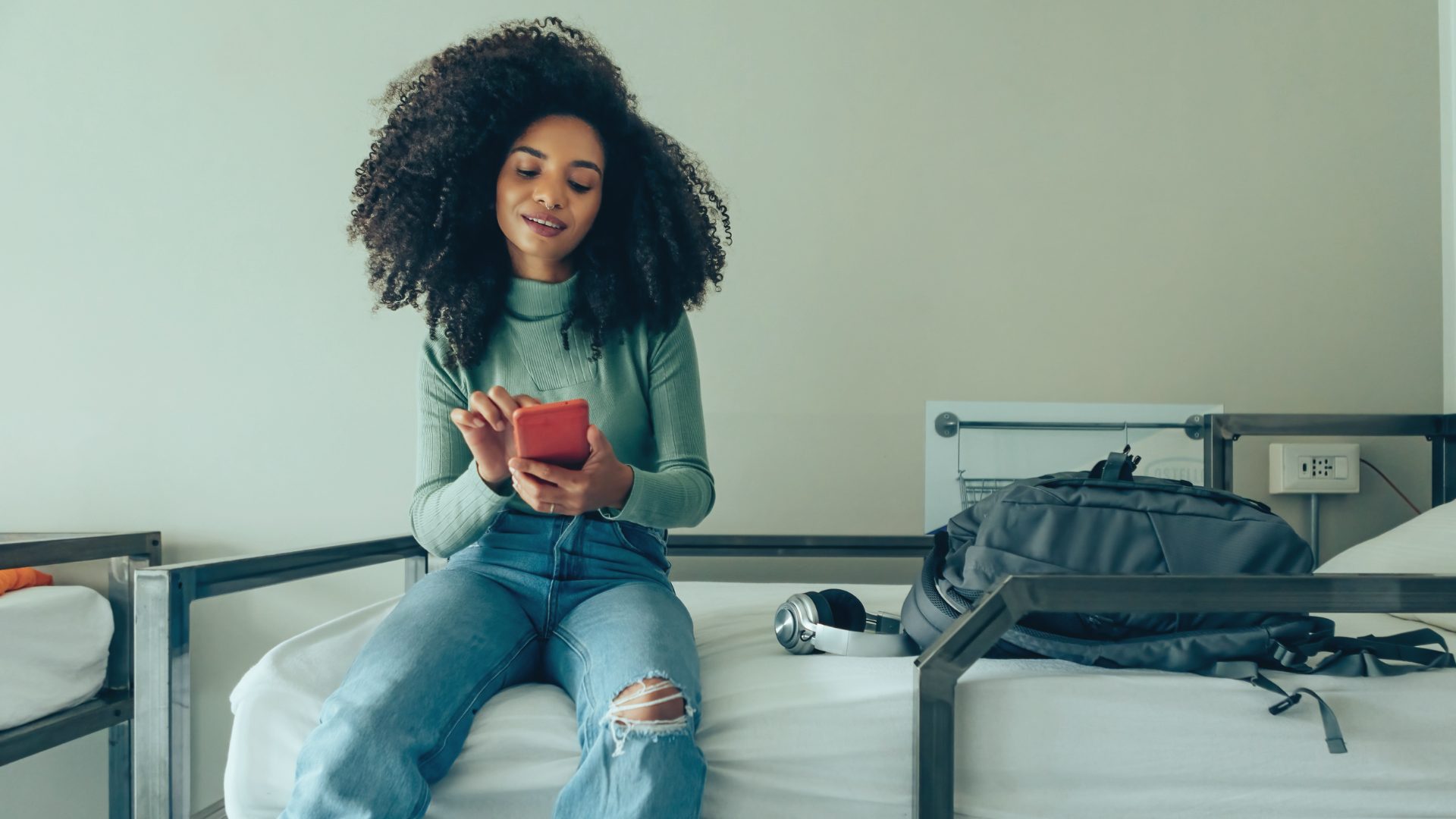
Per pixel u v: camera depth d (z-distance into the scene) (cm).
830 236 166
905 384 166
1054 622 94
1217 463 156
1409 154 170
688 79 166
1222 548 94
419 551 138
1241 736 84
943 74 168
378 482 162
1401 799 83
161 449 161
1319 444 165
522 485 85
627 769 72
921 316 167
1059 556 95
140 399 161
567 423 84
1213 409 168
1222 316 168
